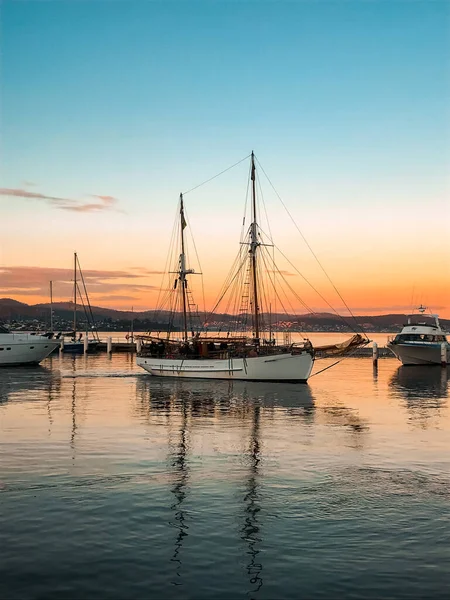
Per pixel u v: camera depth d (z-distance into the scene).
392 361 108.88
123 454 26.92
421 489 21.42
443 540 16.55
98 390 54.50
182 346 69.38
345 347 61.84
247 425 35.28
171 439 30.66
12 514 18.44
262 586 13.79
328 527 17.50
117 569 14.62
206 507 19.23
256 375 61.91
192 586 13.77
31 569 14.59
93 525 17.53
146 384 60.00
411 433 32.78
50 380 64.25
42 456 26.41
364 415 39.62
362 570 14.62
